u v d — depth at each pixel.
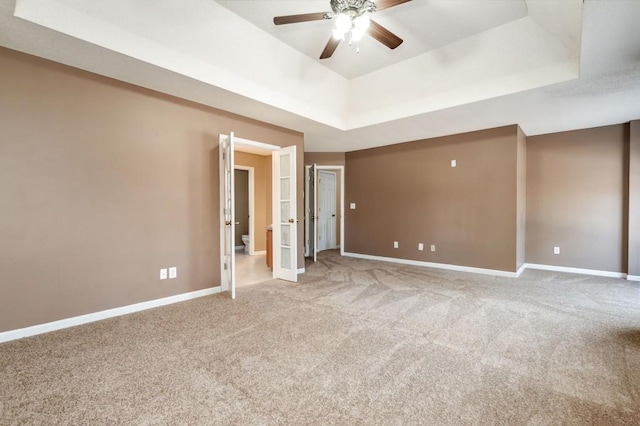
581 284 4.21
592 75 2.93
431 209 5.50
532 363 2.13
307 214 6.67
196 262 3.66
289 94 3.95
